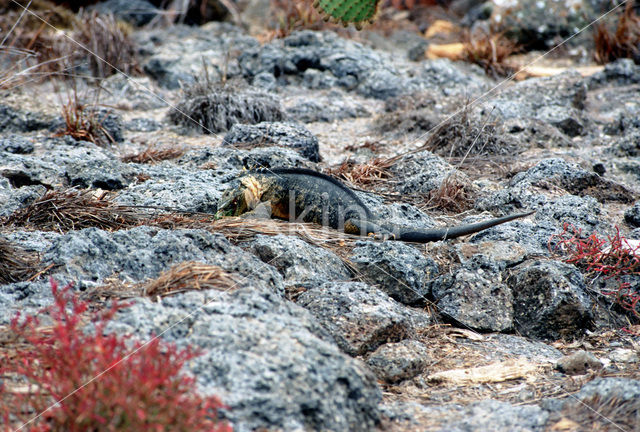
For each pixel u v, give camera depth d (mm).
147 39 29984
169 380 6520
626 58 29578
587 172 16156
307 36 28125
